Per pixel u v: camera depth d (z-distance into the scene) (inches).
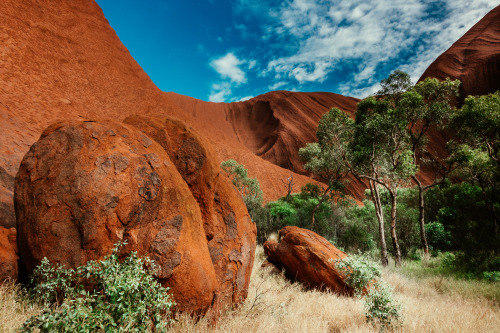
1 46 1108.5
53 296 111.5
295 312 181.0
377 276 231.5
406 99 520.4
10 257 126.9
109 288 95.3
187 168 166.6
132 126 156.3
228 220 186.1
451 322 174.6
